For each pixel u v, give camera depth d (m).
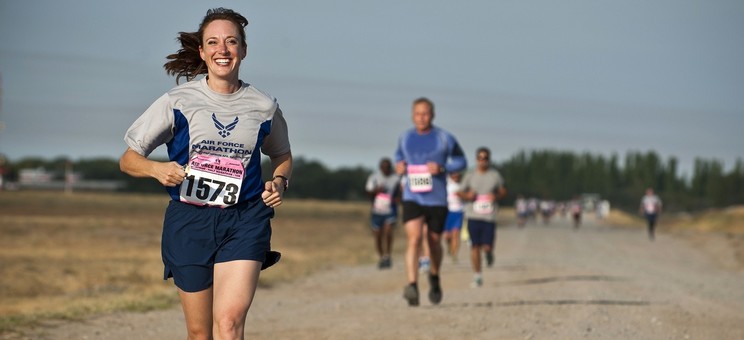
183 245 10.46
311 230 73.88
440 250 22.11
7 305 22.52
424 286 29.20
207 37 10.58
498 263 40.97
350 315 20.80
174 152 10.60
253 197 10.69
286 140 11.14
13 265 32.12
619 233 94.25
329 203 188.38
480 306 22.41
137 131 10.48
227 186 10.48
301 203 174.75
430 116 21.75
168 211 10.64
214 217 10.48
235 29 10.63
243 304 10.27
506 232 92.00
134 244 46.91
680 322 19.64
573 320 19.59
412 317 20.09
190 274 10.45
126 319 20.25
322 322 19.56
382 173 37.09
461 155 21.98
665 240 75.75
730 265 46.16
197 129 10.49
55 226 59.50
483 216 28.70
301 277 33.47
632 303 23.11
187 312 10.63
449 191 40.19
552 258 46.22
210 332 10.75
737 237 81.75
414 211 21.50
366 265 40.50
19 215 76.62
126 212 94.19
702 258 51.75
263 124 10.70
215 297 10.39
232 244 10.44
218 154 10.55
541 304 22.78
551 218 186.88
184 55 10.99
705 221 126.94
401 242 63.34
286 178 11.04
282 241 56.31
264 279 31.41
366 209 157.75
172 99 10.48
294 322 19.69
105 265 33.50
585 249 58.59
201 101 10.54
